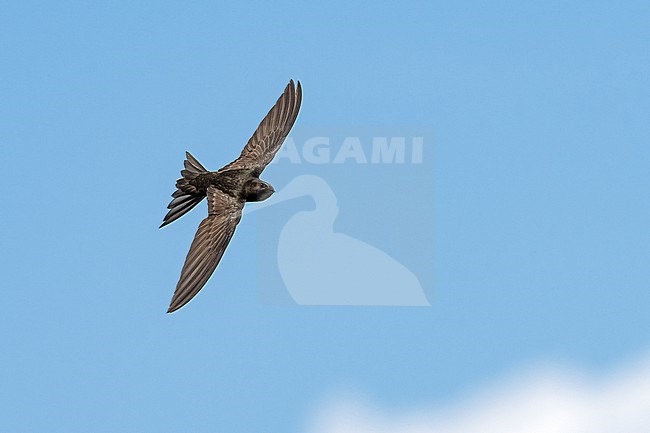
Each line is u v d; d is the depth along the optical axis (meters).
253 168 15.34
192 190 15.09
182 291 13.48
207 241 14.04
